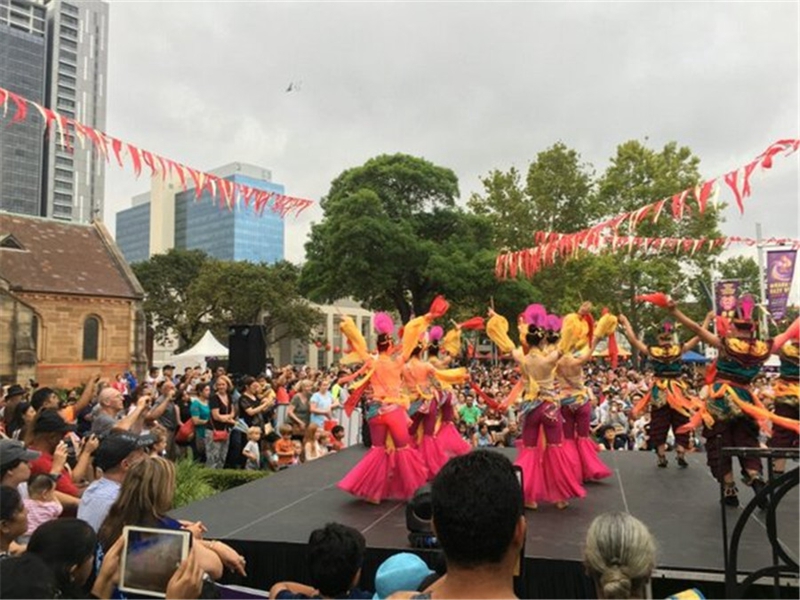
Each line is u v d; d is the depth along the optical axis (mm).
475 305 32938
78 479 5902
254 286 44906
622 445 13016
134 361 31781
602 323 7480
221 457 10617
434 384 7664
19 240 30297
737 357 5820
